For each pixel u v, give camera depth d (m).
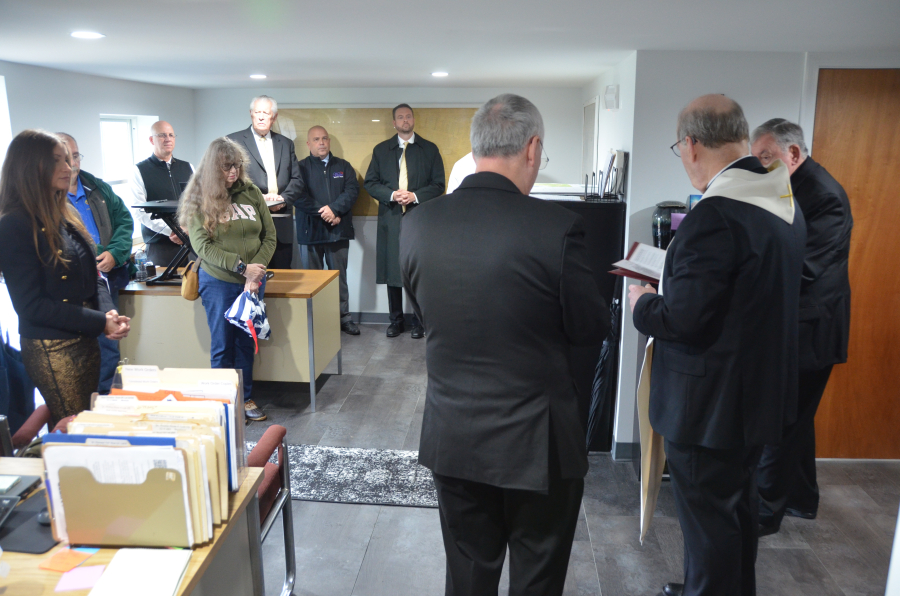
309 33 2.60
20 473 1.56
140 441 1.27
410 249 1.55
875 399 3.23
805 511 2.75
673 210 2.94
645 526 2.29
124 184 5.16
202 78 4.79
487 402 1.49
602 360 3.29
